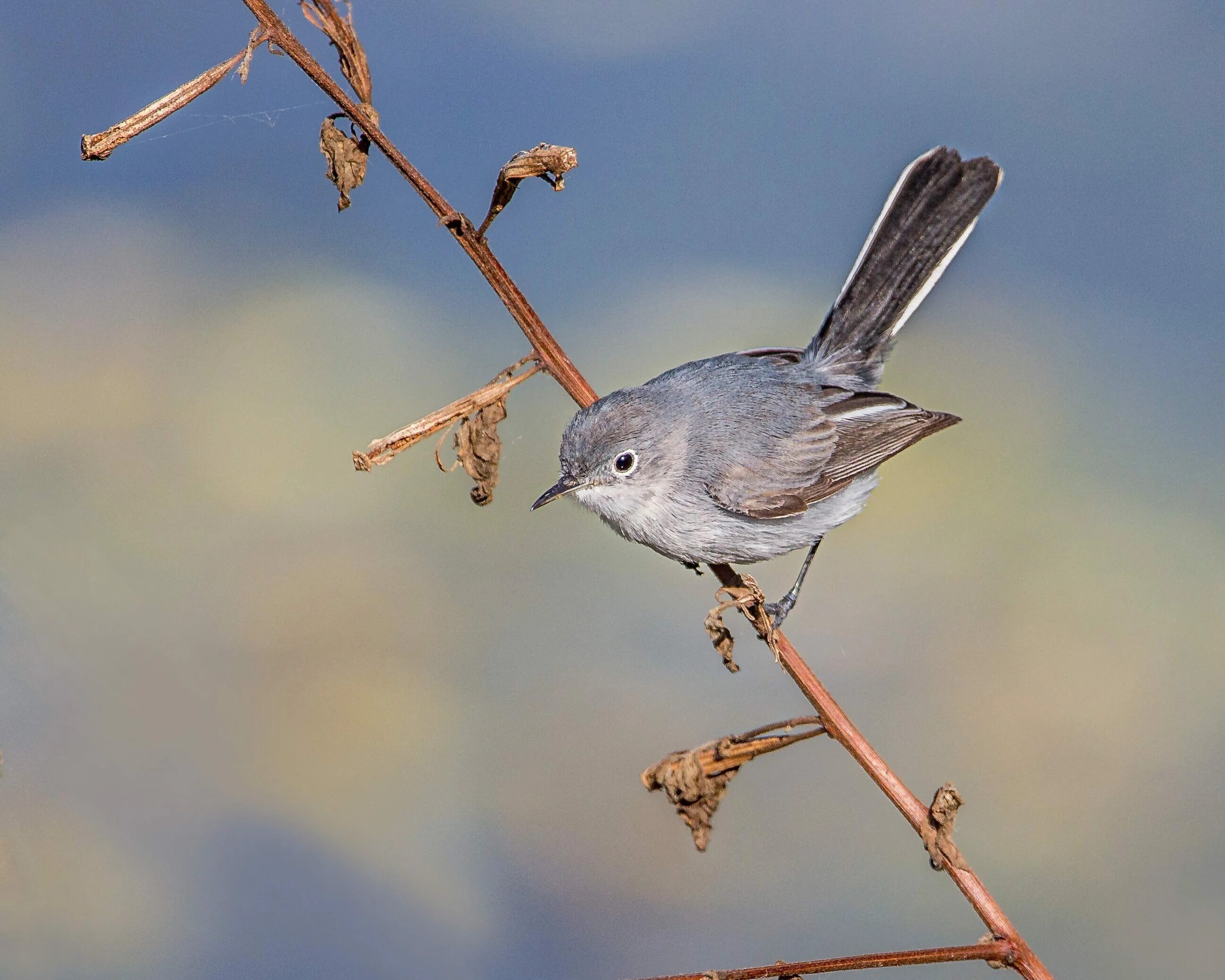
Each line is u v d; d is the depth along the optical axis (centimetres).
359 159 446
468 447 447
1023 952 445
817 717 446
